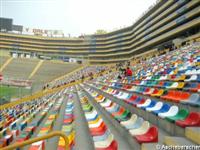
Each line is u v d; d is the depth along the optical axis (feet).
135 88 48.16
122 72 93.66
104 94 58.59
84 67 230.07
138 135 18.21
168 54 111.75
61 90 109.29
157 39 203.00
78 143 22.85
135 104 30.58
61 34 340.18
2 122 51.37
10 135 29.09
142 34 243.60
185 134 16.75
